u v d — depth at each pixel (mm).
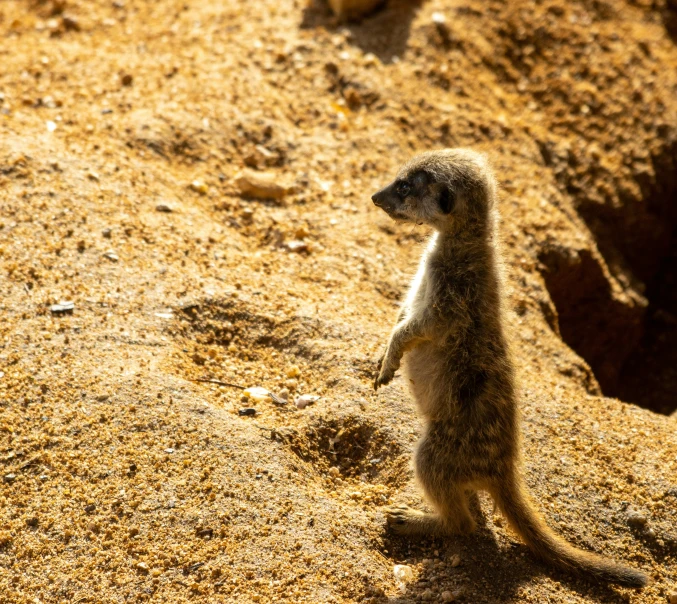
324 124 14109
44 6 16781
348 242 11961
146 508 7629
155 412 8445
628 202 15672
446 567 7645
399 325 8188
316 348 9742
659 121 16672
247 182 12422
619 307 14703
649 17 18812
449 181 8148
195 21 16203
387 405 9109
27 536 7363
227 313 10070
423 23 16375
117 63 14594
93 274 10086
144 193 11594
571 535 8172
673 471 8867
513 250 13047
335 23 16141
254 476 8016
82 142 12242
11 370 8734
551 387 10391
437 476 7852
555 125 16109
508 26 17125
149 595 6996
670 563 8133
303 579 7211
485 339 8055
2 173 11125
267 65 14914
